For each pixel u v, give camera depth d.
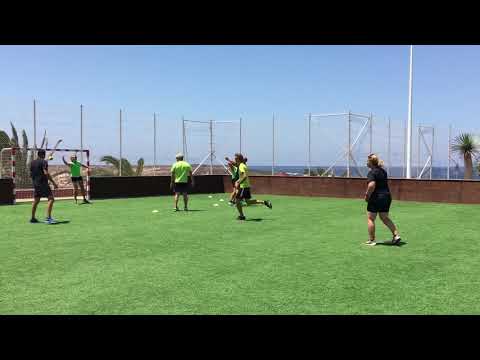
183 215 12.91
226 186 24.31
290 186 22.22
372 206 8.09
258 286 5.35
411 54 20.72
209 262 6.67
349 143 20.66
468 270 6.19
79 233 9.47
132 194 20.78
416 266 6.43
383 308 4.56
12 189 16.75
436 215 13.39
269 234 9.37
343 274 5.95
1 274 5.93
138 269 6.22
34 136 17.77
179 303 4.71
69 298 4.89
